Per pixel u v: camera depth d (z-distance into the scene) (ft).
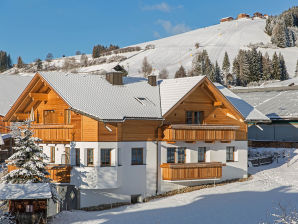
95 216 79.51
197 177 100.42
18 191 71.67
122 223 72.74
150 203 89.66
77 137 89.92
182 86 106.11
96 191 89.45
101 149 89.20
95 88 100.17
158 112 98.89
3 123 153.38
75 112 88.74
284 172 122.01
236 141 114.42
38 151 83.92
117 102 96.37
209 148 107.96
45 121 104.94
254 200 88.43
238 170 114.32
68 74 102.27
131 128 94.02
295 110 156.76
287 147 148.05
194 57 455.63
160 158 99.09
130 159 93.66
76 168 89.04
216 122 110.52
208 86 105.91
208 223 72.54
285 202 86.07
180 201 89.92
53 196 77.77
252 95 190.39
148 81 113.29
